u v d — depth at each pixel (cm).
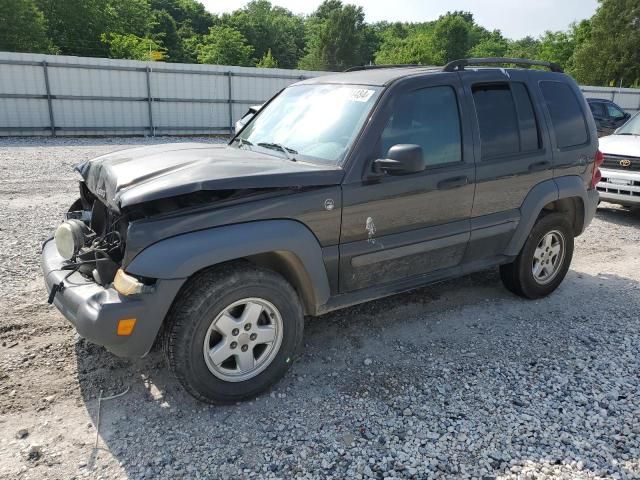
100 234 349
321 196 323
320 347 391
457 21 8675
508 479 261
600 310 470
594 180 507
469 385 343
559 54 6644
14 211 741
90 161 380
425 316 448
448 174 382
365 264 353
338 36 7331
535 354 386
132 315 278
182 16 8944
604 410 317
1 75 1702
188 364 293
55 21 4347
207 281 294
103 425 295
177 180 285
